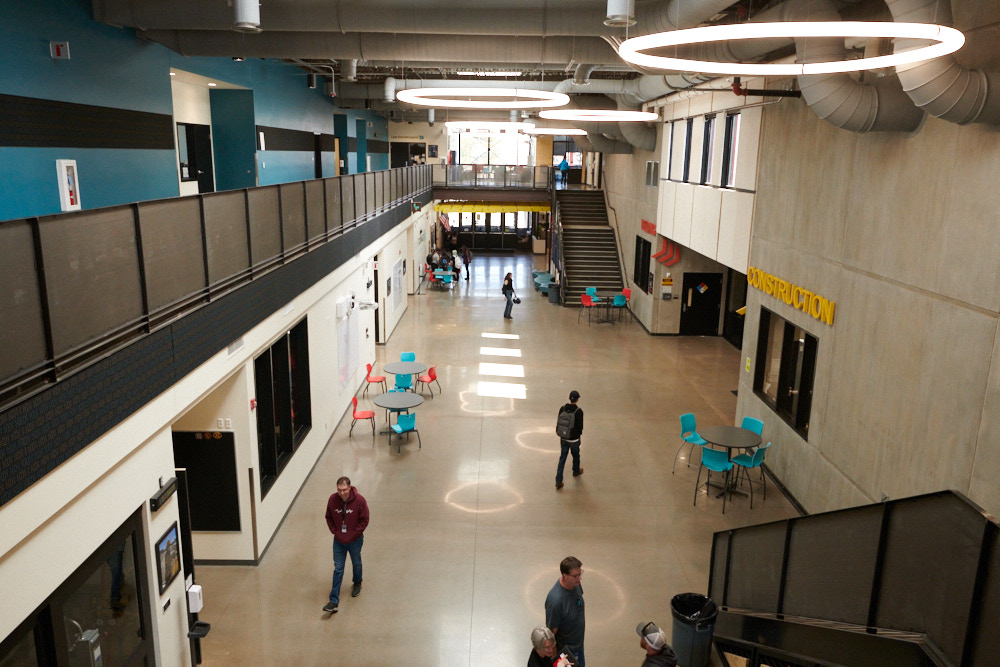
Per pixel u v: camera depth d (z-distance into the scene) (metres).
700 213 16.42
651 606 8.43
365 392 16.47
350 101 25.53
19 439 4.07
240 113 16.47
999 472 6.18
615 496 11.35
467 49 12.80
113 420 5.26
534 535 10.07
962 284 6.82
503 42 12.87
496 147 48.75
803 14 8.08
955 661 3.48
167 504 6.43
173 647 6.64
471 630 7.92
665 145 20.44
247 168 16.75
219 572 9.03
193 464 8.91
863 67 6.59
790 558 5.80
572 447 11.74
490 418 14.87
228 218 7.93
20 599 4.29
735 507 11.04
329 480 11.77
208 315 7.23
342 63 17.31
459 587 8.76
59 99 9.23
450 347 20.80
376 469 12.22
